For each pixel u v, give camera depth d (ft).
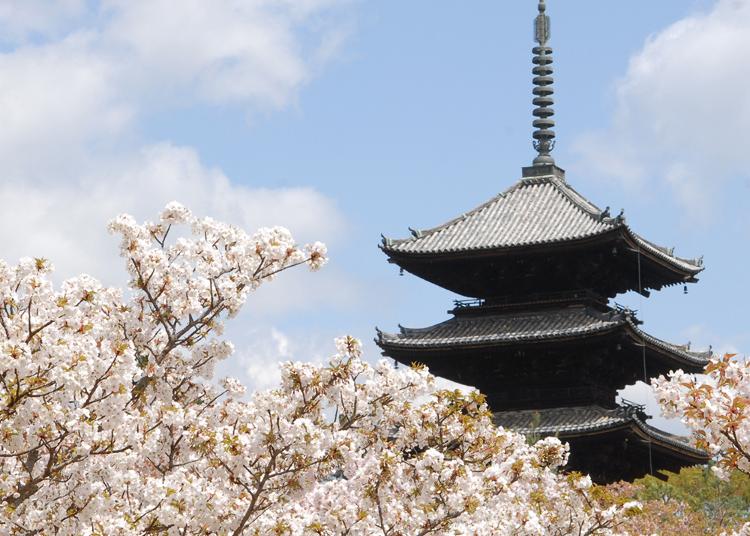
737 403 72.90
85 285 74.74
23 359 65.67
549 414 231.50
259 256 85.46
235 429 78.95
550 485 97.09
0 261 72.84
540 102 259.19
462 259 233.55
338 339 81.10
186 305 85.15
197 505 72.84
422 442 86.79
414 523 80.18
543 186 249.55
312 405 79.46
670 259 235.61
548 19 276.82
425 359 234.38
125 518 71.97
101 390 70.28
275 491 77.92
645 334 228.22
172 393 87.15
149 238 85.20
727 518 200.64
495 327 234.79
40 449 73.20
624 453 227.20
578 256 232.94
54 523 71.82
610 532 99.30
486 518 86.17
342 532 80.43
